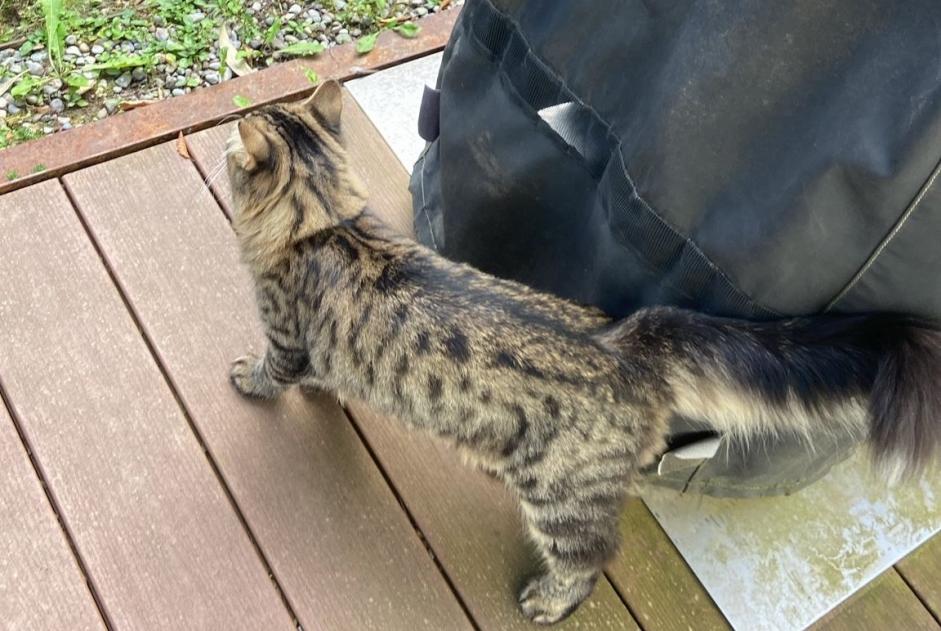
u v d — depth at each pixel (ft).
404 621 3.59
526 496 3.30
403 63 4.81
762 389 3.03
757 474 3.65
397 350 3.20
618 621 3.64
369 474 3.82
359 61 4.77
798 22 2.66
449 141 3.84
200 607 3.54
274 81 4.66
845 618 3.71
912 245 2.76
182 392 3.89
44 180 4.28
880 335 2.91
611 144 3.18
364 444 3.88
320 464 3.81
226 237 4.23
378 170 4.53
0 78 4.67
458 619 3.60
